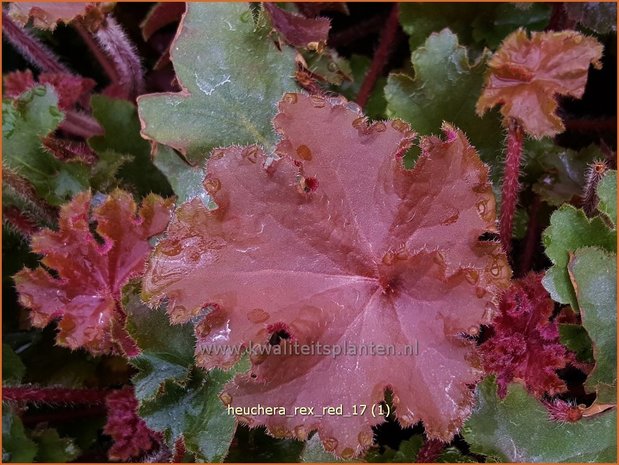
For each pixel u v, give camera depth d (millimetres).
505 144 227
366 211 183
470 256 181
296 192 179
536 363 205
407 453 215
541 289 211
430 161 183
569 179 242
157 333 201
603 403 185
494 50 267
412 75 273
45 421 255
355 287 180
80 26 268
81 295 216
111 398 240
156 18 263
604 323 185
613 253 188
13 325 264
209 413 198
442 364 172
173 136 215
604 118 279
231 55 220
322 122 184
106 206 214
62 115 245
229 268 173
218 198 175
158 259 171
